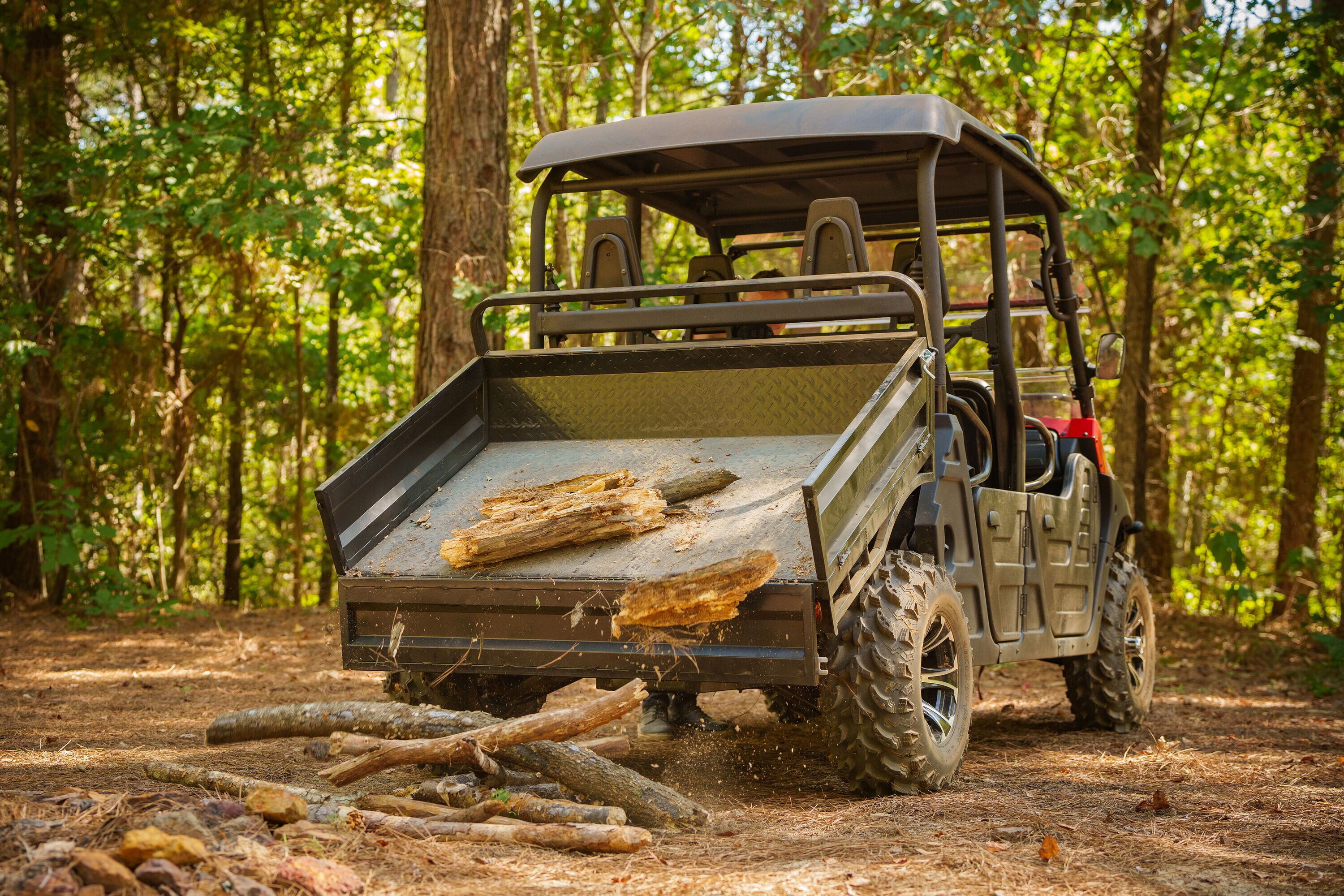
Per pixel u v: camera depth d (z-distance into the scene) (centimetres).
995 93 1188
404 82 1788
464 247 880
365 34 1408
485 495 405
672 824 323
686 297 535
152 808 277
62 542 1079
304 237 1091
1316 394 1298
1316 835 329
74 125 1317
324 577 1689
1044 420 608
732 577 310
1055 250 562
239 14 1299
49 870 225
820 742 508
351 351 1945
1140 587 595
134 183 1227
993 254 476
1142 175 1045
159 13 1226
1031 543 483
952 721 393
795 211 584
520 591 348
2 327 1108
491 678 409
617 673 343
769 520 350
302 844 270
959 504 416
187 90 1373
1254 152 1441
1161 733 552
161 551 1527
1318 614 1054
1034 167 499
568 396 437
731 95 1166
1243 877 285
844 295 413
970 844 304
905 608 360
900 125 400
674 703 539
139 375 1334
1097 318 1520
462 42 886
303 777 398
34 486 1237
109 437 1342
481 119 888
